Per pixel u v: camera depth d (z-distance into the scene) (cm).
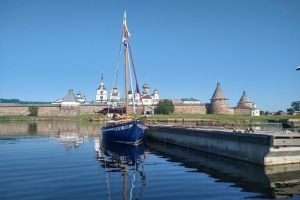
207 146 2783
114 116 5119
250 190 1350
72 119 13062
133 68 4447
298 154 2000
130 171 1814
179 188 1389
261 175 1672
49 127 7550
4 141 3900
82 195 1262
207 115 12912
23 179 1566
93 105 15100
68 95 15250
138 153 2738
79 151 2859
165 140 3969
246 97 17275
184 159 2338
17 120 12788
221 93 14550
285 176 1641
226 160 2262
